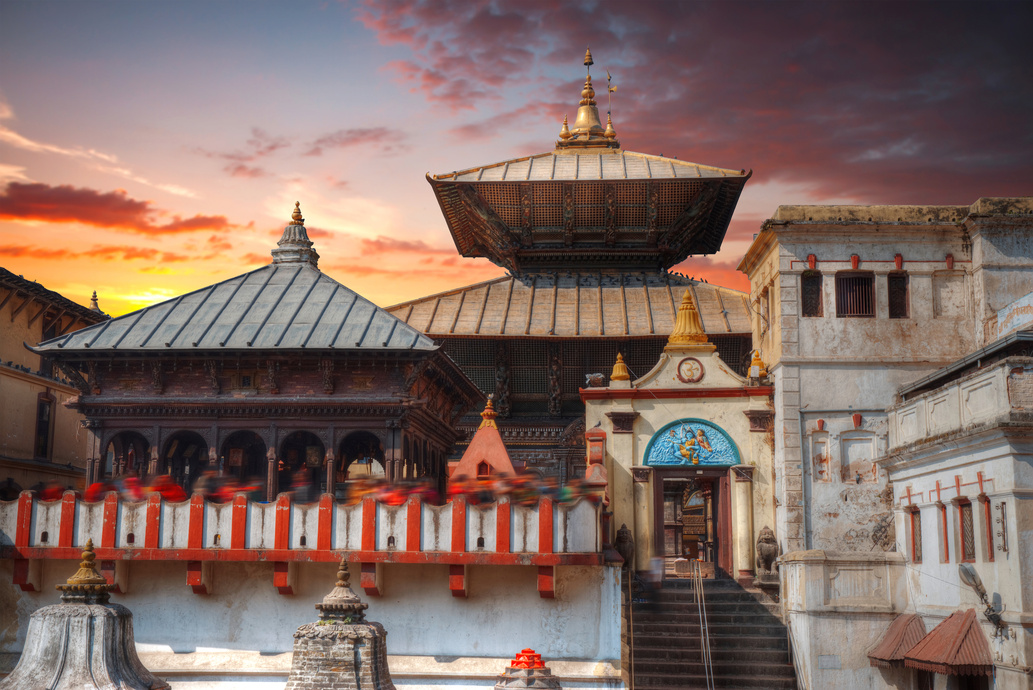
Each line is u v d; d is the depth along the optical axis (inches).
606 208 1768.0
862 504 1155.3
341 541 1091.3
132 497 1141.1
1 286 1481.3
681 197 1759.4
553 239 1824.6
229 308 1332.4
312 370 1254.3
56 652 794.2
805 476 1164.5
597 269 1852.9
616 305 1749.5
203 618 1120.2
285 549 1091.9
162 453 1250.0
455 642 1101.1
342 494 1266.0
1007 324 1103.6
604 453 1232.2
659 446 1236.5
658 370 1254.3
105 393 1268.5
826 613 1071.6
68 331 1713.8
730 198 1775.3
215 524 1103.6
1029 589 844.6
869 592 1086.4
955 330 1179.9
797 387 1178.6
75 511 1120.2
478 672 1080.2
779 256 1200.2
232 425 1250.0
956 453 966.4
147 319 1310.3
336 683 879.1
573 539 1074.1
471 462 1200.8
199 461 1360.7
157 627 1120.2
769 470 1216.8
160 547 1104.2
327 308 1326.3
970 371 1002.1
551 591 1080.2
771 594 1166.3
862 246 1197.1
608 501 1181.7
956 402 973.8
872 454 1167.0
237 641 1113.4
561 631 1095.6
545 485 1155.9
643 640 1110.4
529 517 1079.6
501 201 1771.7
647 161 1857.8
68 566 1136.2
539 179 1749.5
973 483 935.7
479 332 1667.1
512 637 1097.4
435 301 1771.7
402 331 1273.4
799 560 1093.1
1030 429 855.7
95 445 1254.9
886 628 1073.5
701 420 1235.2
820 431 1170.6
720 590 1174.3
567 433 1654.8
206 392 1258.0
